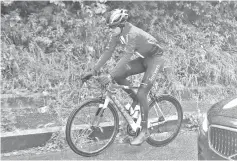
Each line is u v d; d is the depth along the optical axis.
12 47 5.86
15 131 4.44
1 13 6.45
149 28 7.27
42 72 5.77
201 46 7.50
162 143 4.85
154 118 4.91
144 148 4.76
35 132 4.48
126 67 4.44
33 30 6.26
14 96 5.19
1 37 6.05
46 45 6.21
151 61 4.45
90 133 4.68
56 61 6.14
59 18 6.42
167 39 7.27
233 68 7.41
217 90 6.90
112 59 6.41
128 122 4.52
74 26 6.54
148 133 4.56
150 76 4.41
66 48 6.24
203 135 3.61
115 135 4.55
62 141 4.59
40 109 5.20
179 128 5.06
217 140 3.41
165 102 4.96
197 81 7.04
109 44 4.35
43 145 4.53
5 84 5.46
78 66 6.09
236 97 4.00
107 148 4.53
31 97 5.29
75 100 5.56
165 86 6.48
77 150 4.23
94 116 4.41
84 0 6.45
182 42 7.46
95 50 6.54
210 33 7.92
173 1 7.61
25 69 5.77
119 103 4.48
